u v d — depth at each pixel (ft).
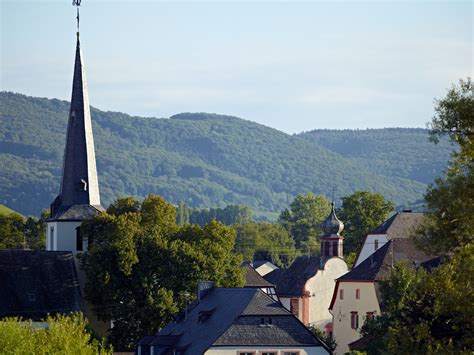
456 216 347.36
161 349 651.66
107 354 521.65
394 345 383.24
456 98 354.33
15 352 479.00
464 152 349.61
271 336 611.88
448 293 351.46
